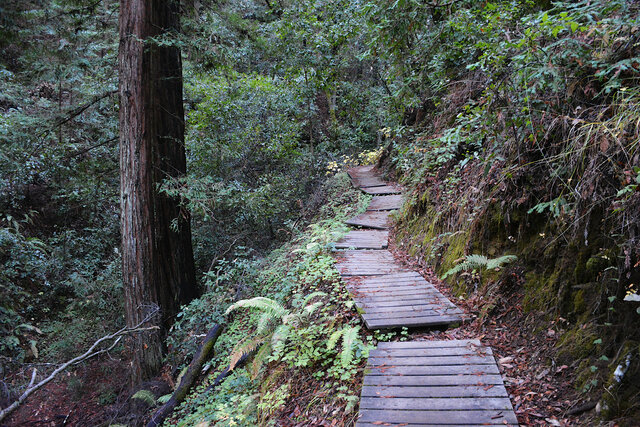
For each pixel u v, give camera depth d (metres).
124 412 6.31
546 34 3.49
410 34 7.04
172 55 7.74
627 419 2.49
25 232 10.10
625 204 2.99
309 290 5.98
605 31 3.12
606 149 3.09
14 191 10.14
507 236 4.46
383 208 9.05
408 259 6.36
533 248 4.06
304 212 11.41
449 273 4.61
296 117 14.19
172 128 7.73
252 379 4.70
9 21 6.25
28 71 8.22
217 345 6.32
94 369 7.72
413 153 8.70
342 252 6.98
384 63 11.79
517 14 4.98
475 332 3.93
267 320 4.99
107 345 8.00
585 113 3.68
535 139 3.78
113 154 10.77
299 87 12.96
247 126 11.91
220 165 10.91
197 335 6.77
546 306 3.60
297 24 11.88
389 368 3.45
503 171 4.34
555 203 3.51
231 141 11.37
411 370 3.38
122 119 7.19
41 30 7.02
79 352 7.92
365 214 8.95
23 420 6.54
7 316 7.95
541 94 3.96
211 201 7.80
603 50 3.39
